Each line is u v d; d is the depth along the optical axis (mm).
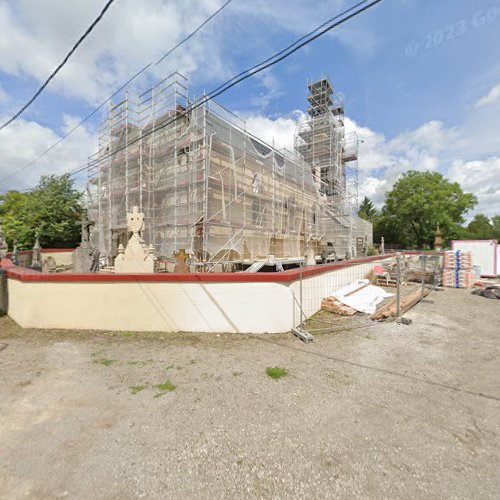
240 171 14445
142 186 14367
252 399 3258
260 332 5527
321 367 4090
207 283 5590
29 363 4266
